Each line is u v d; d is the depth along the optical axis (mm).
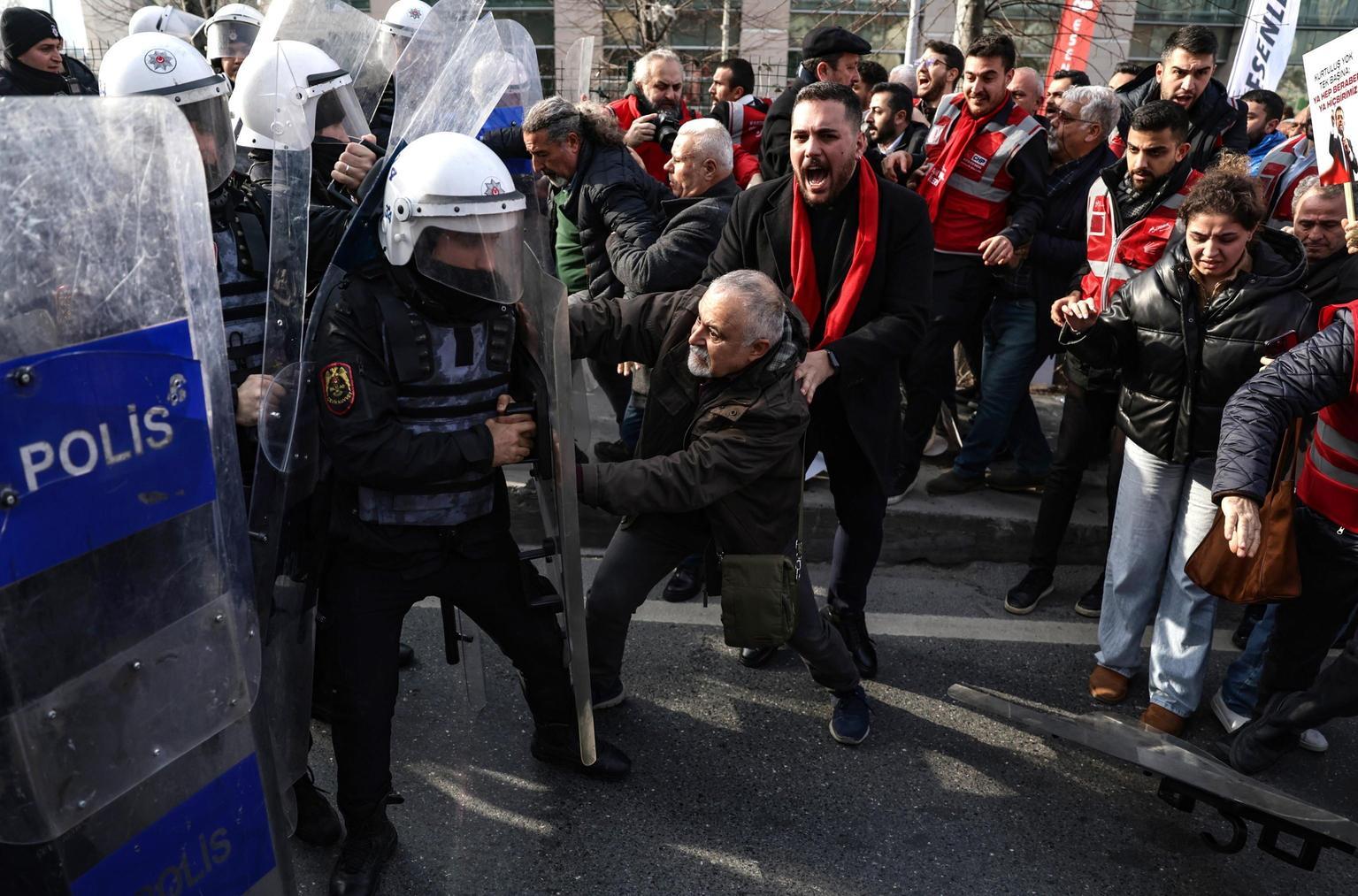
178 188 1334
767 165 3639
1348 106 2910
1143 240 3277
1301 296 2564
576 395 2576
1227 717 2947
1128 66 4914
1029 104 4609
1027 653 3338
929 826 2529
